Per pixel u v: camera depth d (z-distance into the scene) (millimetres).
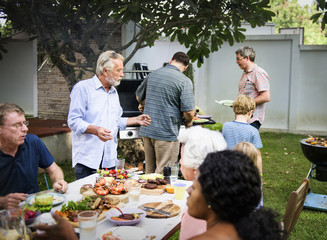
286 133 10117
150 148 4203
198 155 1729
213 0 5191
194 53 6168
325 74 9953
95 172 3150
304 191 2455
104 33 6340
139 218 1996
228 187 1067
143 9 4312
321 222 3965
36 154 2641
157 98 4020
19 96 9531
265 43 10070
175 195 2436
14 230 1555
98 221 2006
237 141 3217
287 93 10117
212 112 10742
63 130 6219
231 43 6043
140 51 8359
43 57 8242
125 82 5379
